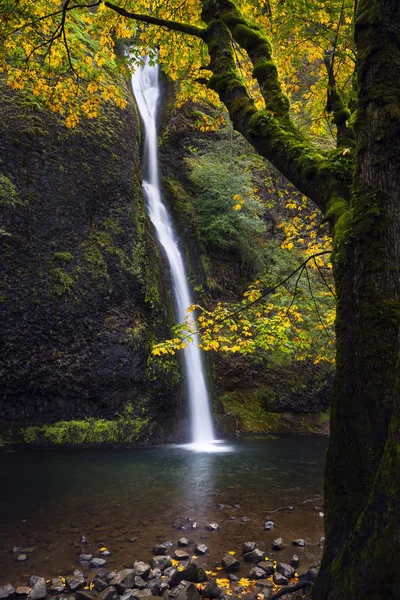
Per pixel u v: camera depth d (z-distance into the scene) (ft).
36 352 35.58
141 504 21.59
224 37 13.97
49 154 38.52
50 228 37.65
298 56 22.99
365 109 9.02
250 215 55.93
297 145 11.09
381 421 8.09
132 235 42.47
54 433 34.86
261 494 23.71
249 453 35.01
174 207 53.93
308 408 49.90
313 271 47.34
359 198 9.03
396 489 6.91
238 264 55.42
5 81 38.45
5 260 34.96
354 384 8.62
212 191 54.24
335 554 8.38
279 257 56.34
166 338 41.91
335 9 17.02
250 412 46.80
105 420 36.99
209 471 28.60
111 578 13.76
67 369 36.47
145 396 38.93
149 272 42.68
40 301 35.99
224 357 48.32
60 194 38.63
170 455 33.55
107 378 37.47
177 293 46.50
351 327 8.83
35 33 21.50
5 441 33.45
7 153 36.24
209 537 17.57
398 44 8.88
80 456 32.09
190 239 52.60
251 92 23.32
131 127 47.29
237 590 13.10
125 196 43.34
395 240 8.58
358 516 8.11
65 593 13.06
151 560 14.94
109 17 22.90
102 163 41.98
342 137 11.59
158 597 12.25
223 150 59.88
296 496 23.39
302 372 50.49
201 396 43.78
